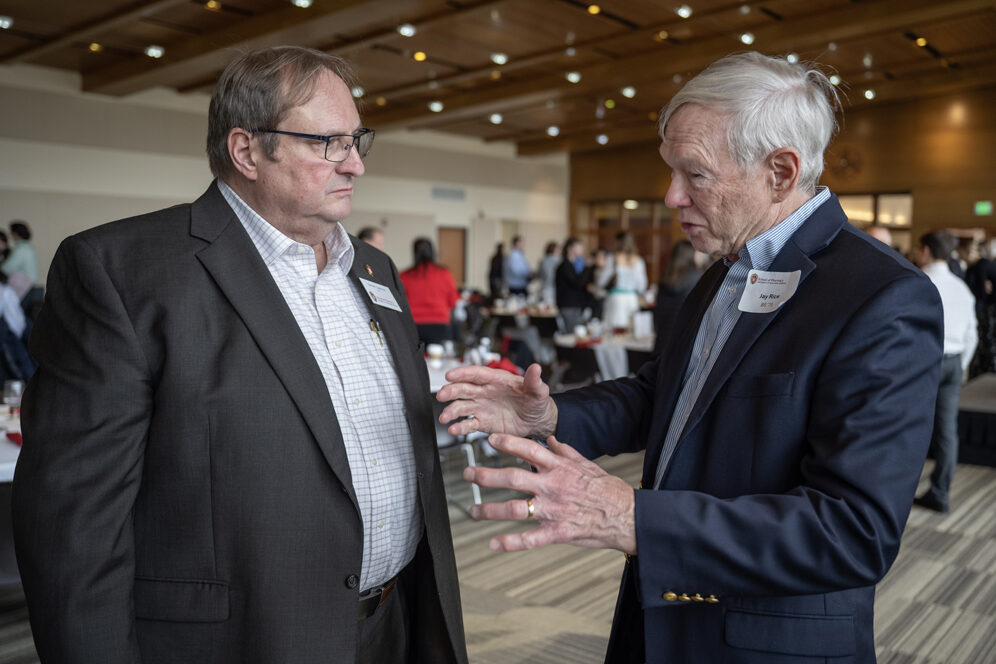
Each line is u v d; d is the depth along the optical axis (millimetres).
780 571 899
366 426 1253
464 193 16828
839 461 910
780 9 8539
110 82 10602
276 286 1188
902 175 13180
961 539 3770
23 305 8406
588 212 18500
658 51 10039
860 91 12273
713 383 1073
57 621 1017
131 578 1073
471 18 8594
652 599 923
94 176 11375
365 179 14969
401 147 15555
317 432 1131
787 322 1038
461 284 16984
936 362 973
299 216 1192
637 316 6363
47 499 1027
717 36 9453
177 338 1082
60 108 10984
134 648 1065
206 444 1087
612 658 1254
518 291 12742
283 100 1137
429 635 1368
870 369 927
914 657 2615
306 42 8609
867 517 884
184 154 12344
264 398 1109
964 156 12531
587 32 9312
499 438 913
